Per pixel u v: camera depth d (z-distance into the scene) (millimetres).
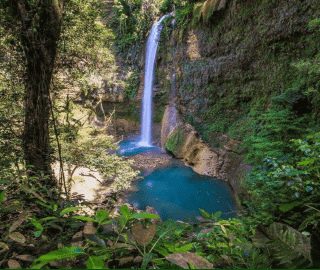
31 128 4422
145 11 16562
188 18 13094
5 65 5184
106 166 6785
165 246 907
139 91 17219
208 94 12164
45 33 4215
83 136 7676
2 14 4164
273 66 8953
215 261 1006
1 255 1061
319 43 7227
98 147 7523
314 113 6762
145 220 1310
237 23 10305
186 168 11523
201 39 12344
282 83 8523
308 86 7109
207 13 11320
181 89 13977
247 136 9320
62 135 6445
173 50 14430
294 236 910
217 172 10281
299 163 1482
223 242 1202
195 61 12875
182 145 12305
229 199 8297
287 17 8164
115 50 17766
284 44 8438
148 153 13930
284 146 5688
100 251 865
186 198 8719
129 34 17391
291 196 1901
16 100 5445
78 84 7754
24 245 1096
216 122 11688
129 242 868
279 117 6383
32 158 4398
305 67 6938
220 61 11336
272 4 8688
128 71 17219
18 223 1082
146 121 16984
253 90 10023
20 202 1776
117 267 828
